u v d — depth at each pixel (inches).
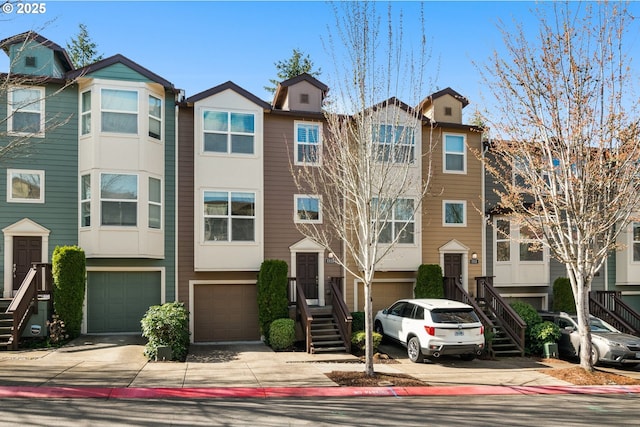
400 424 331.9
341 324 629.0
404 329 583.8
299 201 713.6
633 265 828.6
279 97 789.2
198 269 661.9
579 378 497.7
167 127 678.5
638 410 392.5
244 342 670.5
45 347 545.3
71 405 353.4
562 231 533.3
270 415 344.8
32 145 595.5
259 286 658.2
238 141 691.4
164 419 326.6
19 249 628.7
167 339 525.3
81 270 594.9
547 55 527.8
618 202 510.0
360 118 493.7
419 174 685.3
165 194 669.3
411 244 744.3
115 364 483.5
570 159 512.4
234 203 682.8
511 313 653.9
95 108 629.9
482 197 764.0
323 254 715.4
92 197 621.9
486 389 450.0
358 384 441.4
